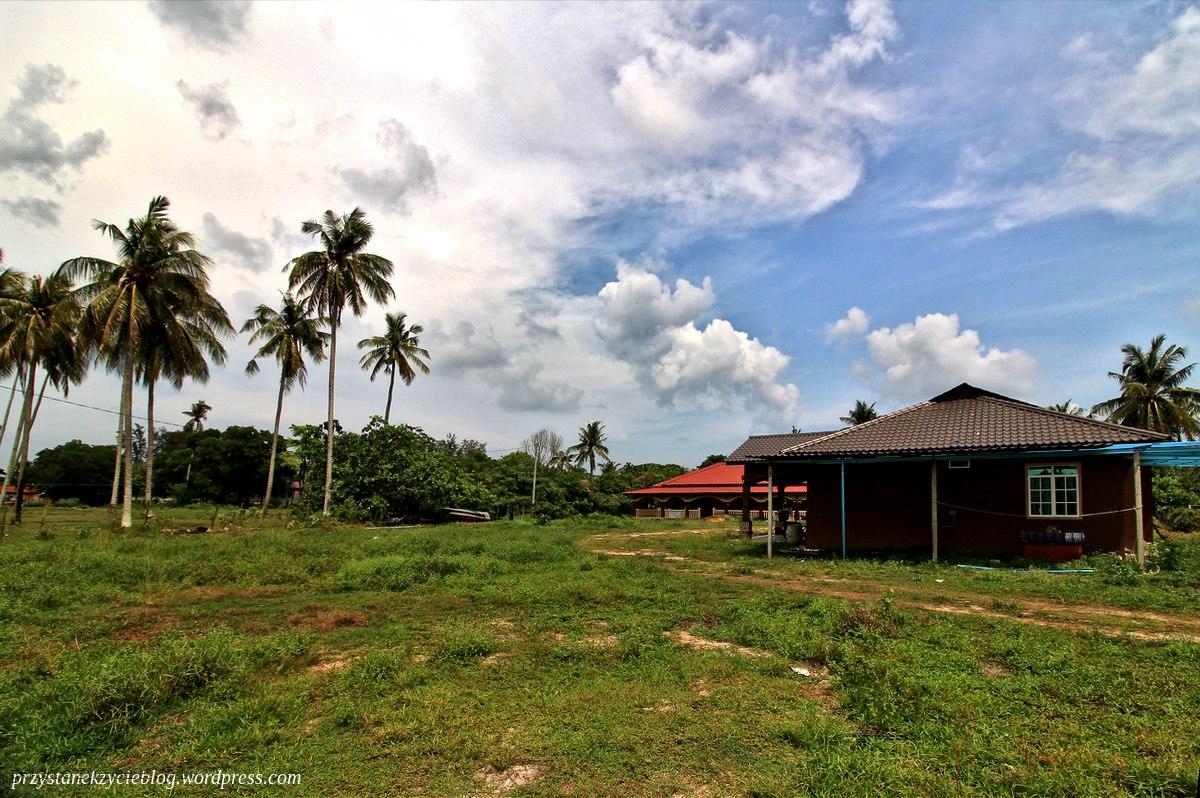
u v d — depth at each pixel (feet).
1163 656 22.90
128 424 85.30
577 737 16.21
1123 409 131.13
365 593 38.14
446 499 118.32
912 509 59.77
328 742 16.28
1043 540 50.70
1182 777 13.38
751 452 82.58
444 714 17.70
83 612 32.22
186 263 85.40
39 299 94.22
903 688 18.53
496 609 33.06
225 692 19.27
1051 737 15.81
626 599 35.14
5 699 18.33
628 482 194.08
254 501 211.20
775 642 24.70
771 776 14.20
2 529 75.82
